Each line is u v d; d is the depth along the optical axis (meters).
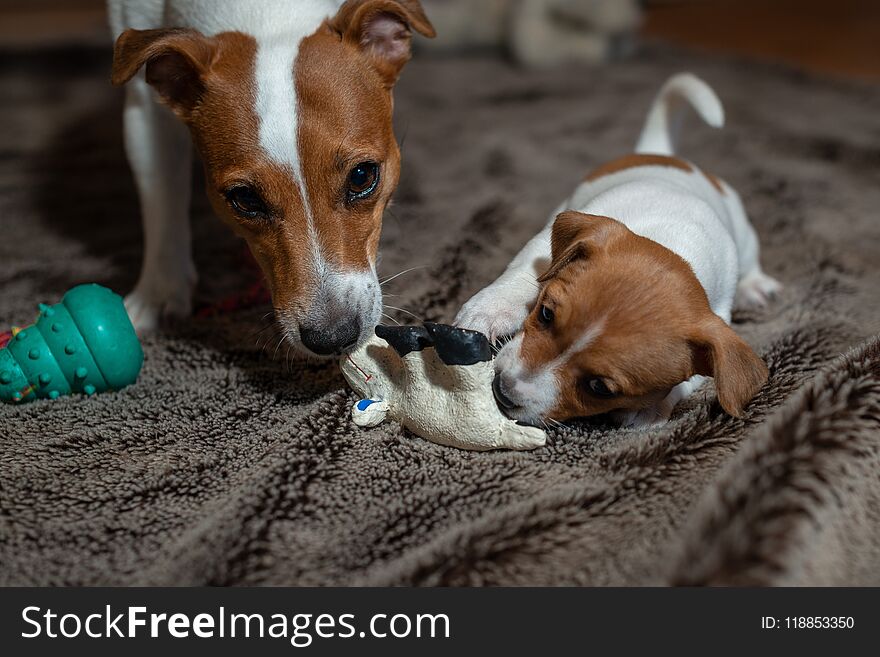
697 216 0.57
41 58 1.36
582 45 1.36
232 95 0.52
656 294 0.48
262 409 0.54
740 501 0.43
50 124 1.08
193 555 0.44
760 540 0.42
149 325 0.64
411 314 0.62
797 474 0.44
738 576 0.41
